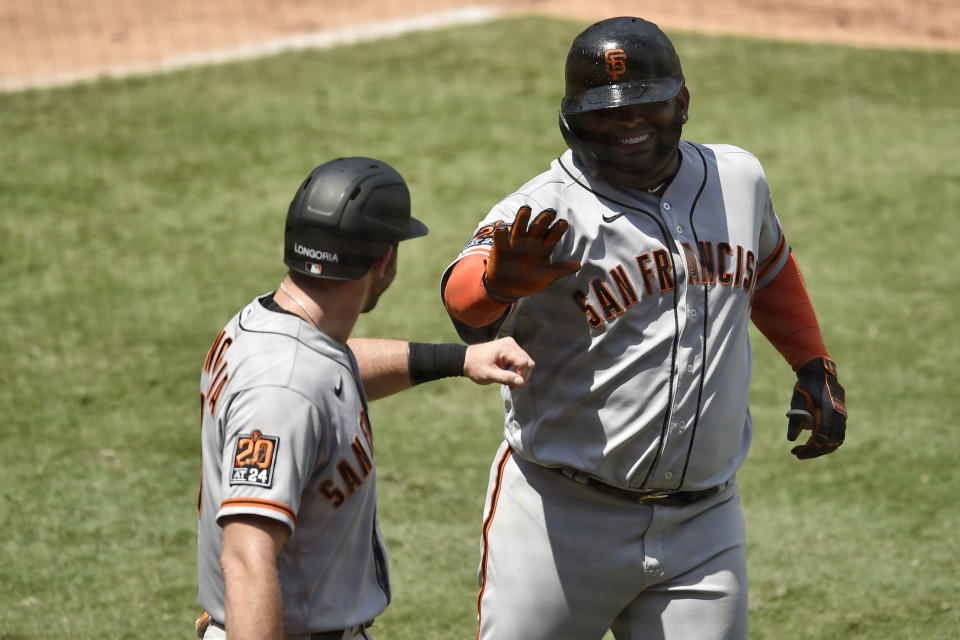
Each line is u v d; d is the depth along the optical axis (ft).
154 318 80.33
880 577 51.29
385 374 29.66
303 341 25.45
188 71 138.00
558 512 31.91
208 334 78.13
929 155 115.44
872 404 69.97
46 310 80.84
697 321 30.50
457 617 47.55
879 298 85.76
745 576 32.89
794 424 34.71
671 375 30.32
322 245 25.25
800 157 114.11
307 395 24.80
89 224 95.96
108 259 89.81
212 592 27.09
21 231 93.91
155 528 54.65
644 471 30.86
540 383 31.24
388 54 145.07
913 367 75.05
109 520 55.16
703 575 31.99
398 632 46.24
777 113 127.24
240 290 85.25
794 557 53.26
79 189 102.63
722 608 31.99
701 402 30.71
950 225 99.40
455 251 92.22
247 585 23.54
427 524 55.77
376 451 63.52
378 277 26.53
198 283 86.22
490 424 67.62
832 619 47.80
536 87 132.46
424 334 78.69
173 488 58.80
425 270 89.15
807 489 60.34
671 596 32.12
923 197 105.09
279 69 138.72
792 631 46.96
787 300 35.04
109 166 107.96
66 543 52.75
